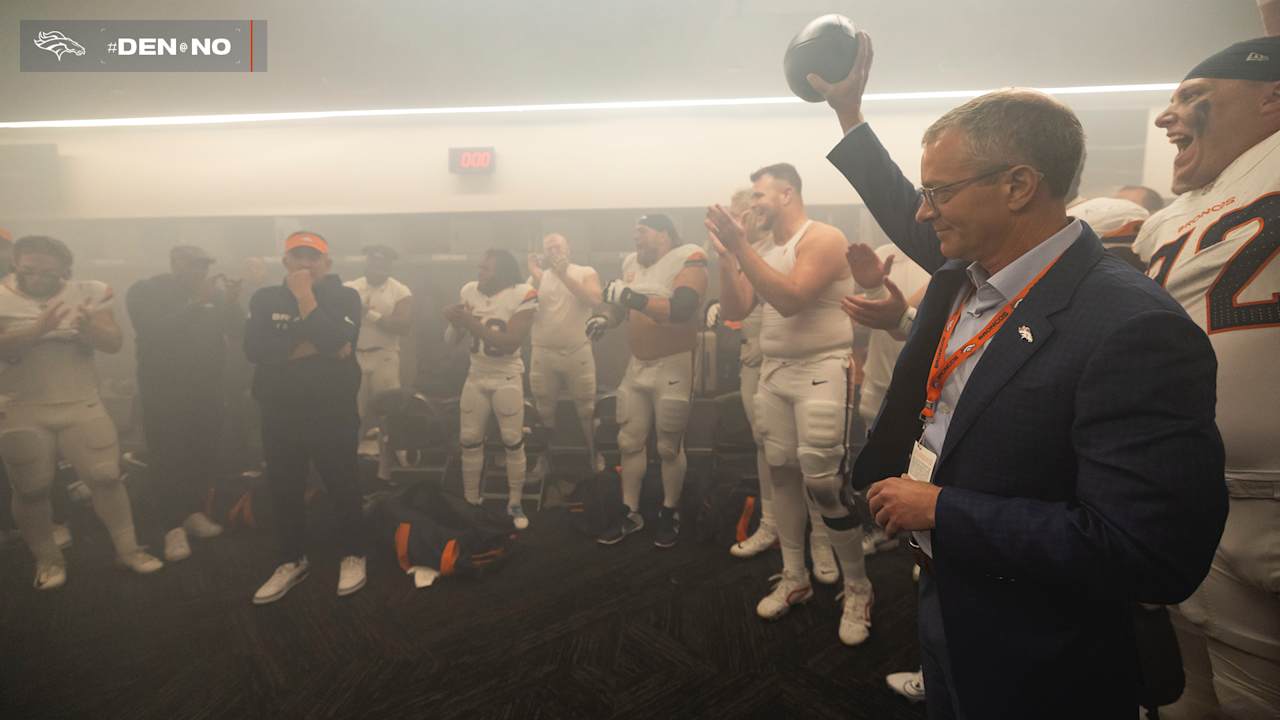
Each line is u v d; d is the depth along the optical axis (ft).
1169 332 1.74
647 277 8.21
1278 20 3.45
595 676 5.35
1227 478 3.08
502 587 6.97
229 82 10.04
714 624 6.13
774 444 5.96
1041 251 2.14
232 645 5.94
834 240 5.40
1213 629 3.26
